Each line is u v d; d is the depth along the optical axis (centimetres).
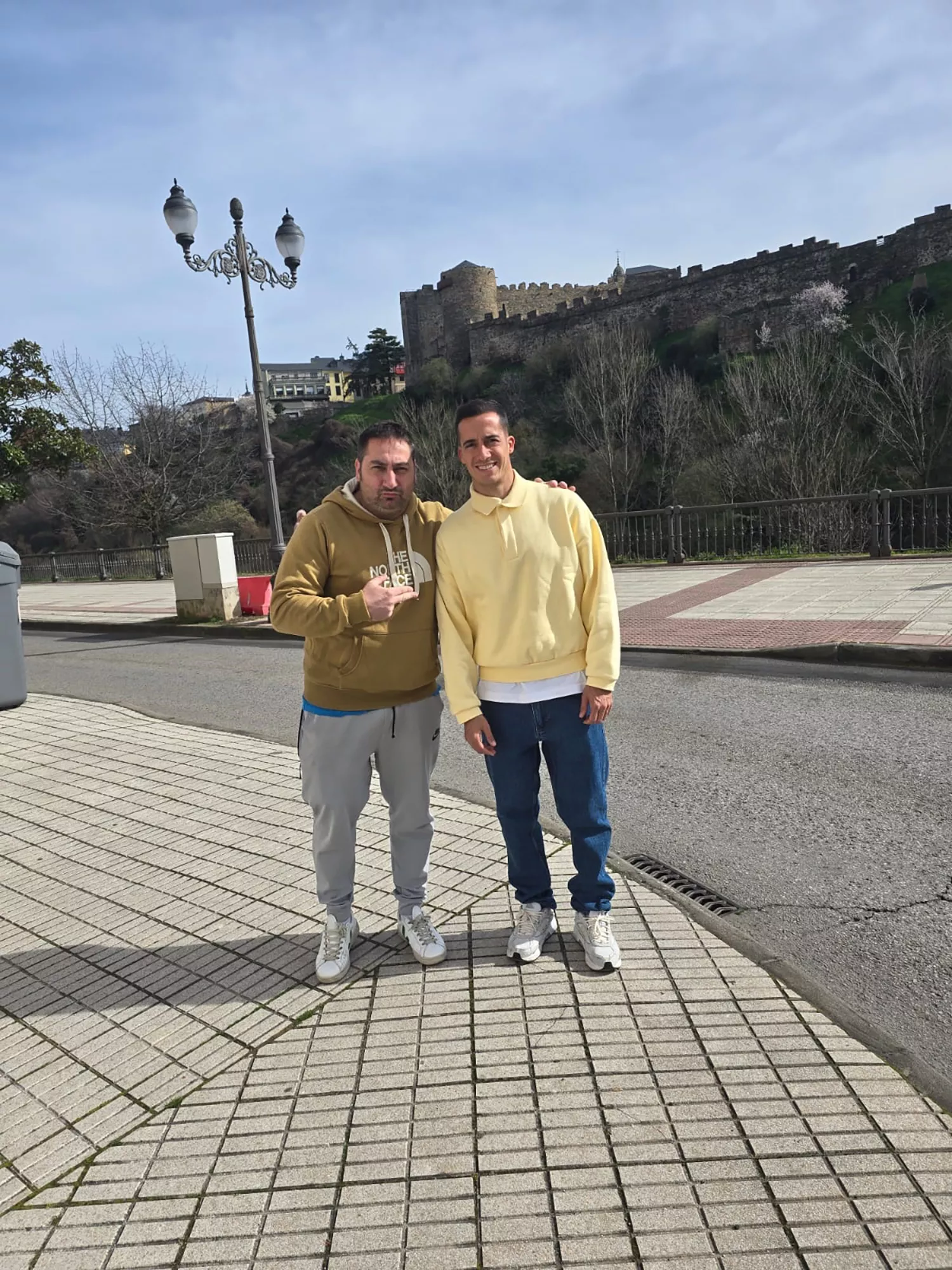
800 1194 176
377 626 255
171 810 460
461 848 376
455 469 4344
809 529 1565
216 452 2936
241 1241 173
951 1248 162
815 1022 237
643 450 4275
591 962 269
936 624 764
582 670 262
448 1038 238
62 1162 199
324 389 12338
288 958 291
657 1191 179
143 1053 241
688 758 495
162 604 1719
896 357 3438
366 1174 189
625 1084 214
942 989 259
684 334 5191
